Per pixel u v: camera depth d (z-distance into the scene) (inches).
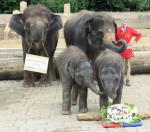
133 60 626.2
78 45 448.1
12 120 379.6
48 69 551.8
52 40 552.7
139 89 518.9
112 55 370.3
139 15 804.0
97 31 429.4
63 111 393.4
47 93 502.6
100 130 342.0
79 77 368.2
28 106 433.7
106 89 356.8
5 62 604.4
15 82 592.4
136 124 352.5
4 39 794.2
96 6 1237.7
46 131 342.6
